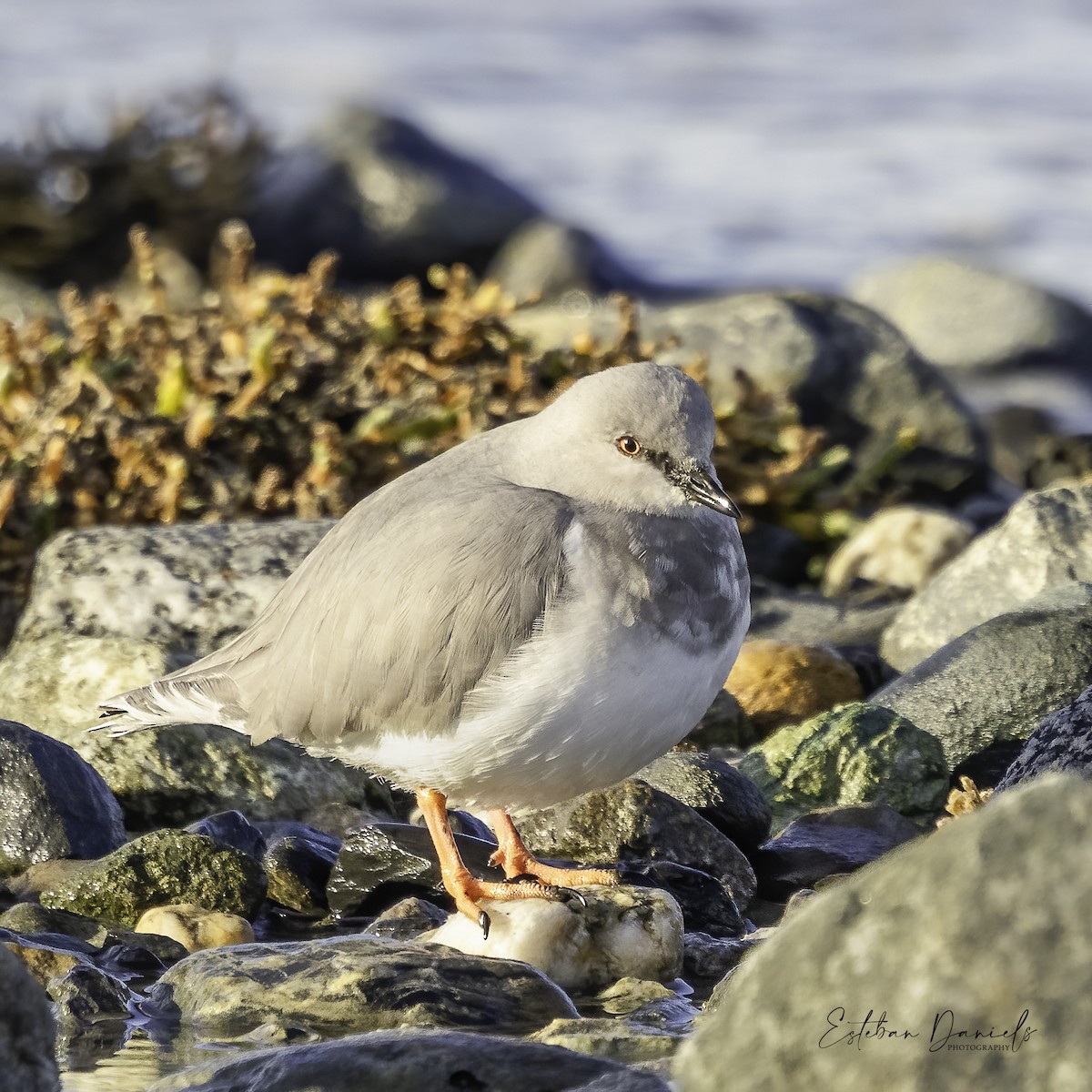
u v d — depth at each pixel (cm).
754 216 3434
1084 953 561
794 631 1427
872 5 5400
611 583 849
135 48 4484
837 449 1708
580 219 3375
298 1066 713
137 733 1112
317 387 1534
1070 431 2369
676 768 1070
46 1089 669
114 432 1462
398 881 973
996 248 3238
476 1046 711
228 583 1247
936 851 595
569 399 918
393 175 3172
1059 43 4862
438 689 859
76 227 2953
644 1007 842
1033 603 1220
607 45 4841
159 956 895
